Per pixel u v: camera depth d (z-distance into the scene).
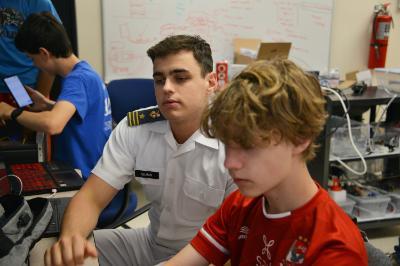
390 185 2.70
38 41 1.95
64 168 1.66
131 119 1.43
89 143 2.00
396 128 2.61
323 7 3.54
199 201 1.32
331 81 2.69
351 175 2.70
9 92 2.11
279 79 0.65
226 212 0.96
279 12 3.46
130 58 3.25
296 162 0.70
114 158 1.39
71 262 1.01
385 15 3.65
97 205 1.33
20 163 1.69
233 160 0.66
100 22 3.14
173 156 1.33
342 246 0.68
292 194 0.74
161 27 3.26
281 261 0.75
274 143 0.65
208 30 3.35
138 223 2.26
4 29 2.38
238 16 3.38
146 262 1.50
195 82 1.23
